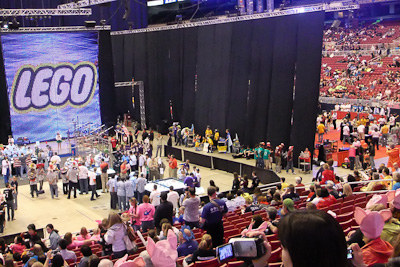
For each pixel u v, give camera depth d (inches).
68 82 1371.8
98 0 1230.3
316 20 1047.6
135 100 1706.4
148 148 1179.3
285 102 1143.0
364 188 589.6
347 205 451.2
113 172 1031.0
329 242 68.1
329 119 1406.3
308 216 70.4
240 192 662.5
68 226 792.3
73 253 403.5
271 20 1165.7
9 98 1290.6
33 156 1123.3
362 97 1627.7
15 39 1280.8
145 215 561.9
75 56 1373.0
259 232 106.4
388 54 1829.5
